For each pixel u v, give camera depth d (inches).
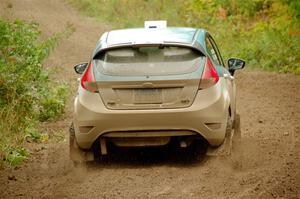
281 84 1466.5
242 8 2317.9
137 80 732.0
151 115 729.6
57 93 1208.8
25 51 1259.2
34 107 1102.4
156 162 797.9
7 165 804.6
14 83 1082.1
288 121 1056.8
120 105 735.7
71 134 774.5
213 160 767.7
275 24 2078.0
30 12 2997.0
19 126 973.8
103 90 740.0
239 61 882.8
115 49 755.4
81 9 3134.8
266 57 1774.1
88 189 674.2
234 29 2128.4
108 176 728.3
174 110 729.6
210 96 735.7
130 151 853.8
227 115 761.0
